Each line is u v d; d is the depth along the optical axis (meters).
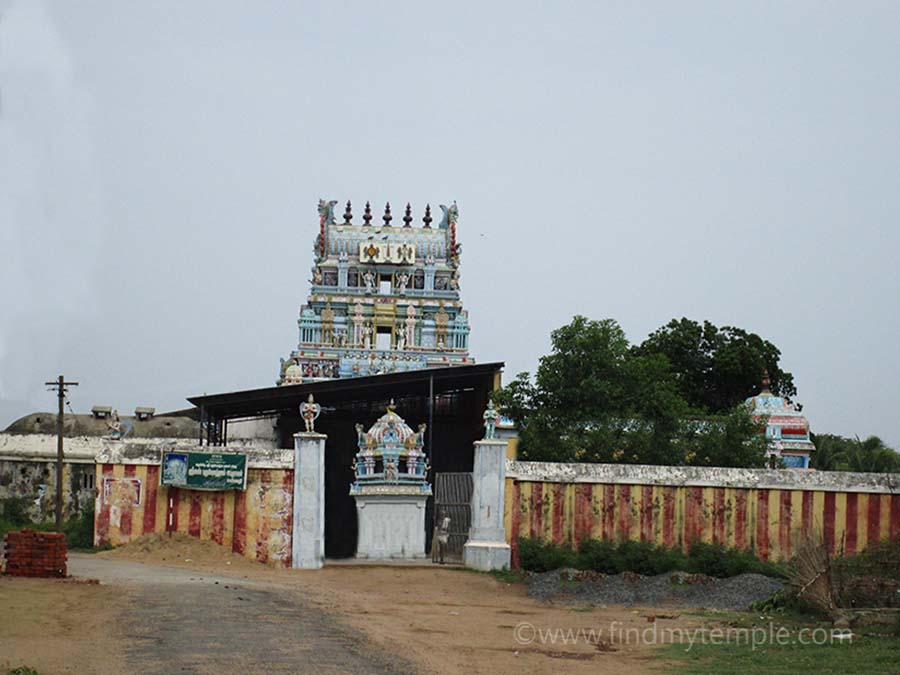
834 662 20.72
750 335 76.19
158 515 37.03
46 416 67.38
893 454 61.16
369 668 18.66
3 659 17.64
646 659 21.45
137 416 67.25
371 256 73.44
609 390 45.25
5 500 59.94
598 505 37.78
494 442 37.19
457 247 74.50
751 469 38.41
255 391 41.56
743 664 20.80
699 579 32.59
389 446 38.19
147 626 21.50
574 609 29.42
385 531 37.91
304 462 36.75
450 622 25.61
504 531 36.75
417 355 71.00
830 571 27.50
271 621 22.84
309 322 72.38
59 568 28.64
